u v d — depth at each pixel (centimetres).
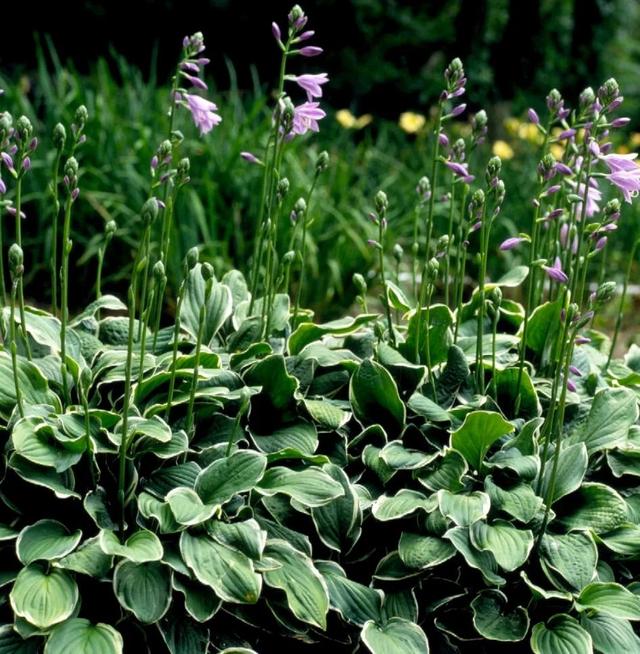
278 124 272
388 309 286
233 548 226
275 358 262
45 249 544
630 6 1163
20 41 934
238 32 968
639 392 305
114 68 960
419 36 992
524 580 242
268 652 243
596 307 233
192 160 560
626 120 250
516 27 897
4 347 271
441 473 255
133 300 219
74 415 239
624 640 242
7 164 233
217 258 520
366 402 271
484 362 292
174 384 265
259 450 258
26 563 219
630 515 263
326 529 247
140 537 224
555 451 242
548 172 258
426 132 784
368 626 229
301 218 289
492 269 621
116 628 227
